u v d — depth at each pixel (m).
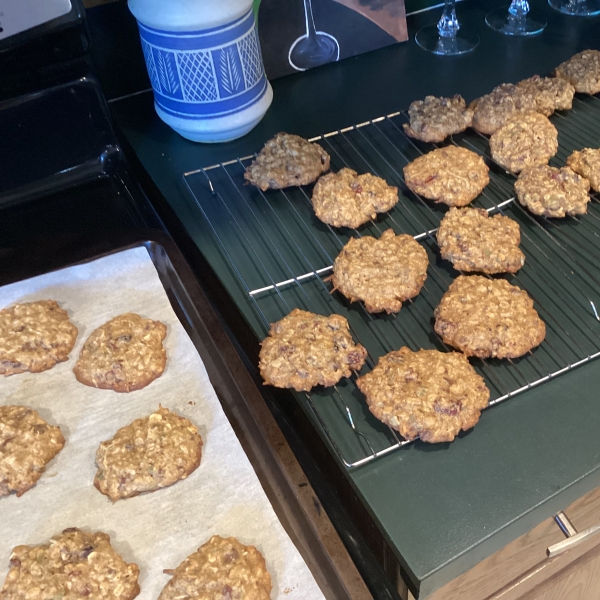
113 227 0.61
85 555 0.42
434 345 0.49
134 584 0.41
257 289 0.53
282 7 0.70
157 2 0.58
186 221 0.59
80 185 0.64
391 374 0.46
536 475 0.41
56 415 0.50
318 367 0.47
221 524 0.43
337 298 0.52
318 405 0.46
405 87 0.73
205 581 0.40
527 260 0.54
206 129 0.64
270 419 0.55
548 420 0.44
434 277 0.54
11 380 0.52
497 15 0.83
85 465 0.47
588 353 0.48
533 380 0.46
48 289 0.56
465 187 0.59
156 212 0.64
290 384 0.47
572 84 0.70
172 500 0.45
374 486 0.41
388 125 0.68
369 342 0.50
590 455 0.42
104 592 0.41
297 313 0.50
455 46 0.78
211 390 0.50
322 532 0.46
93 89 0.61
